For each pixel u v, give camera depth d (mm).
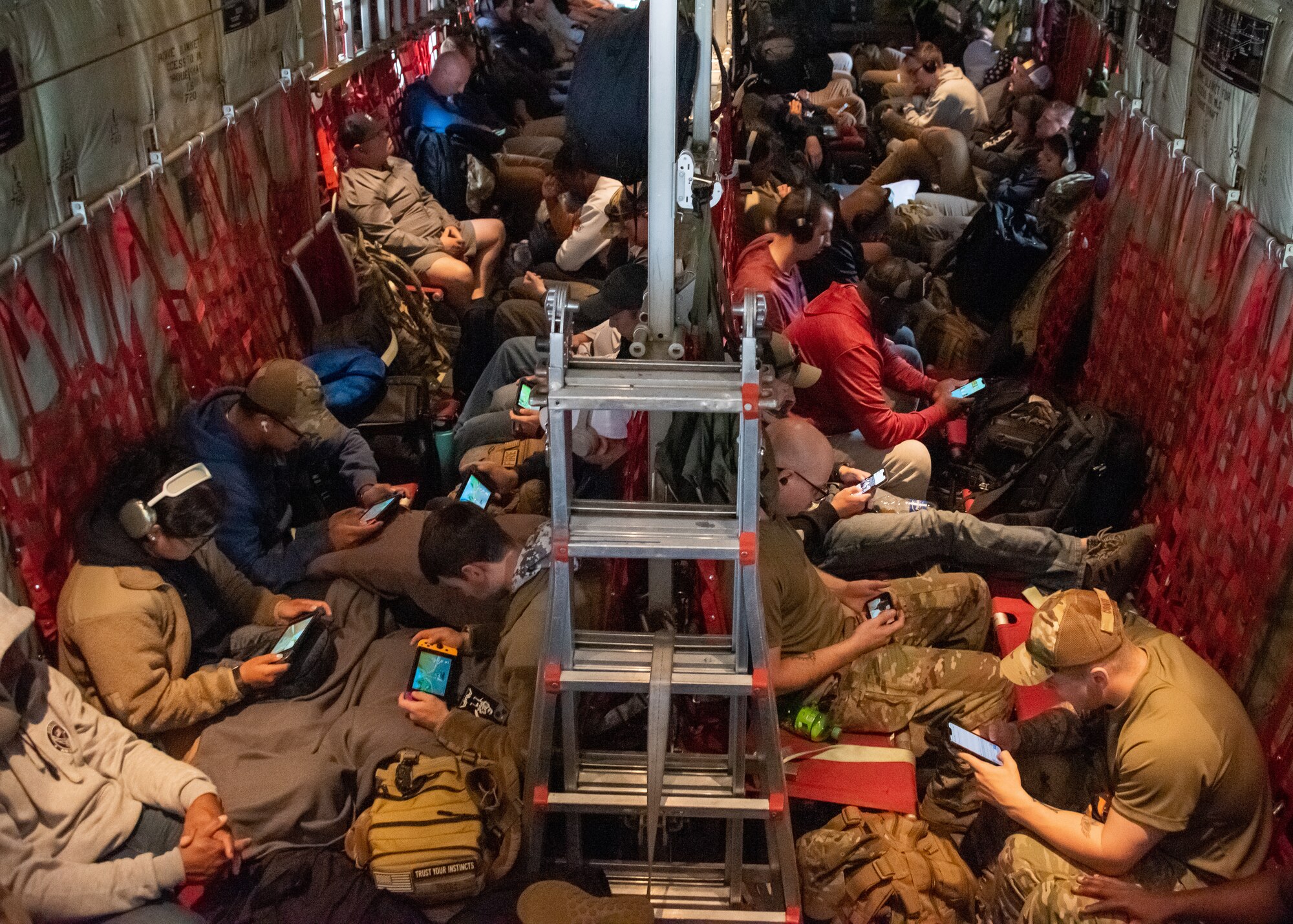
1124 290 3865
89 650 2338
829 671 2650
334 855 2277
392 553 2887
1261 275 2635
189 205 3090
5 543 2182
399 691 2611
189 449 2902
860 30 8352
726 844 2318
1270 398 2520
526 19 7148
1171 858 2217
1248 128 2801
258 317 3592
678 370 1953
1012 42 7184
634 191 2898
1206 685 2170
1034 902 2191
